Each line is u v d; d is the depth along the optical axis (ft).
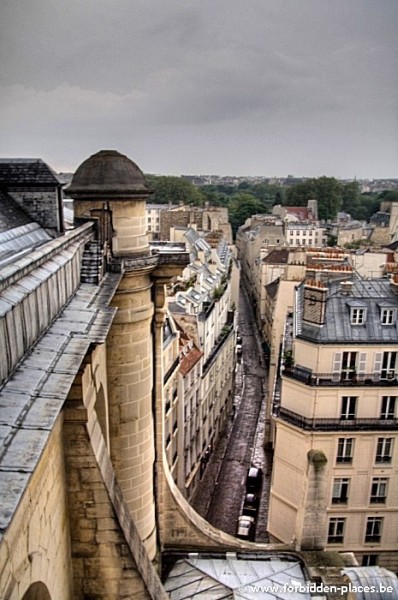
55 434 29.07
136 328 58.65
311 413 113.19
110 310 34.55
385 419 113.39
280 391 124.98
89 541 34.55
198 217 437.58
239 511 149.79
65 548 32.83
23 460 17.34
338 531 118.01
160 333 65.51
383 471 115.24
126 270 53.62
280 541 121.29
